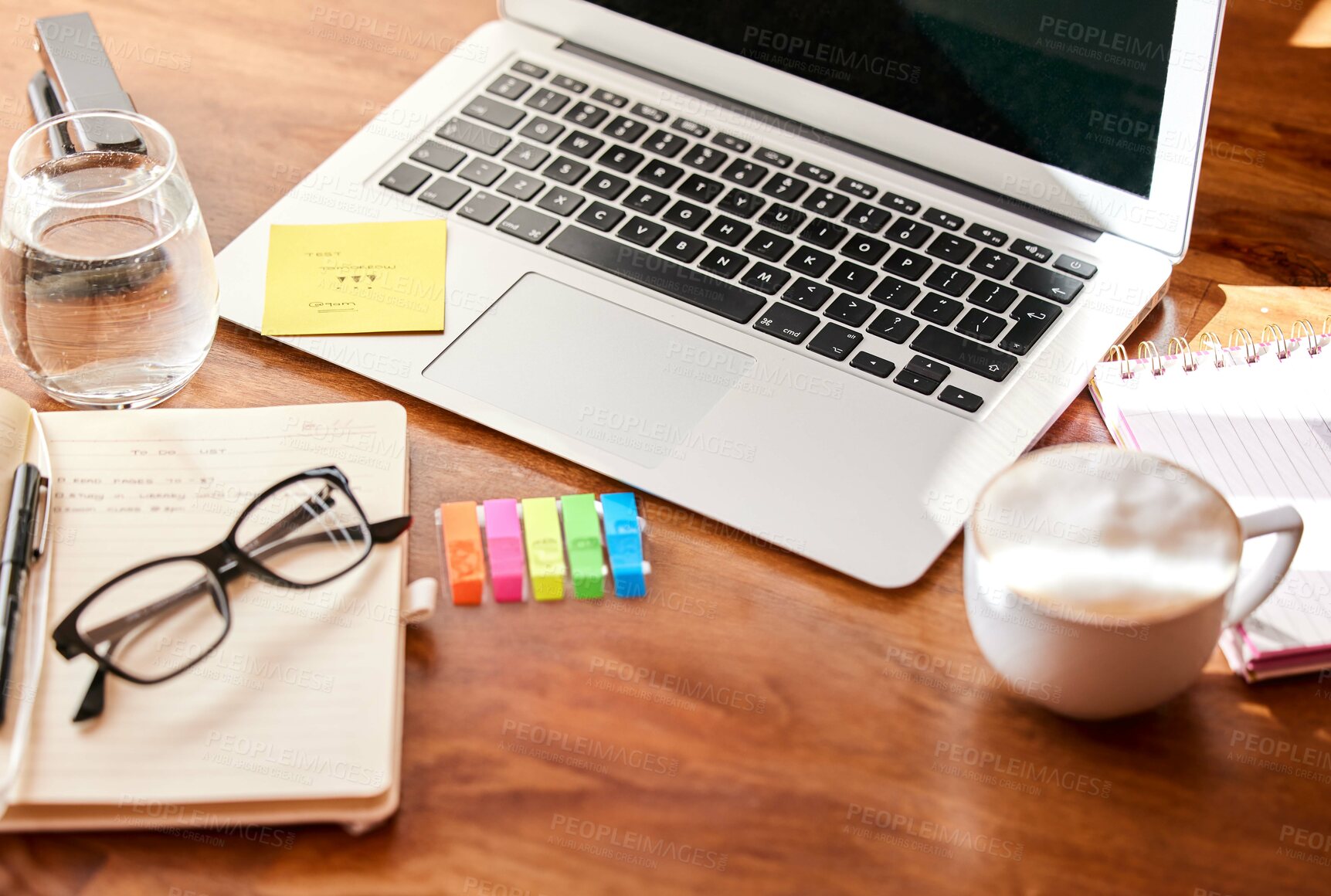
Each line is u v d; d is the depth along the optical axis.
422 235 0.84
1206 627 0.55
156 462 0.70
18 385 0.77
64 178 0.77
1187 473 0.59
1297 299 0.82
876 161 0.89
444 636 0.65
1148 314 0.81
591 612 0.66
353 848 0.58
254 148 0.94
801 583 0.68
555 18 0.98
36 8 1.05
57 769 0.57
